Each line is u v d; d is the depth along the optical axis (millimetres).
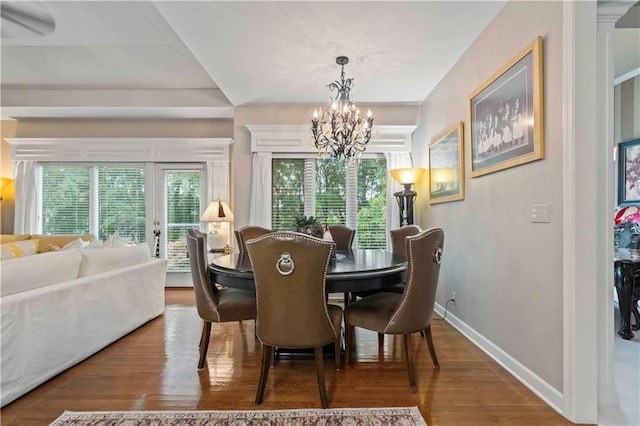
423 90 3807
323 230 2768
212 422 1686
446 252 3344
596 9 1675
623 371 2160
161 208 5000
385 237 4512
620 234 3586
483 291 2578
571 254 1684
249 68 3258
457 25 2527
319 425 1664
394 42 2764
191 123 5051
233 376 2184
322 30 2586
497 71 2340
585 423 1652
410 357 2029
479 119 2607
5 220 4922
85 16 2889
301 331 1817
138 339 2857
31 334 1997
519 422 1678
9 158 5027
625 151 3893
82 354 2396
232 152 4969
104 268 2795
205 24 2498
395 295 2428
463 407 1810
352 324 2229
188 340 2832
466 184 2879
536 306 1961
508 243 2250
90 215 4953
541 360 1914
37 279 2137
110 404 1856
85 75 4055
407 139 4395
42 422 1694
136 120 5027
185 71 4012
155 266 3436
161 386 2055
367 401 1873
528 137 2002
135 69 3959
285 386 2049
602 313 1730
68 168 4961
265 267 1812
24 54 3672
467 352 2527
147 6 2514
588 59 1667
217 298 2371
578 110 1665
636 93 3799
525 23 2068
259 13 2361
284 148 4391
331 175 4562
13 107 4359
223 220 4492
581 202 1666
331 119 2953
